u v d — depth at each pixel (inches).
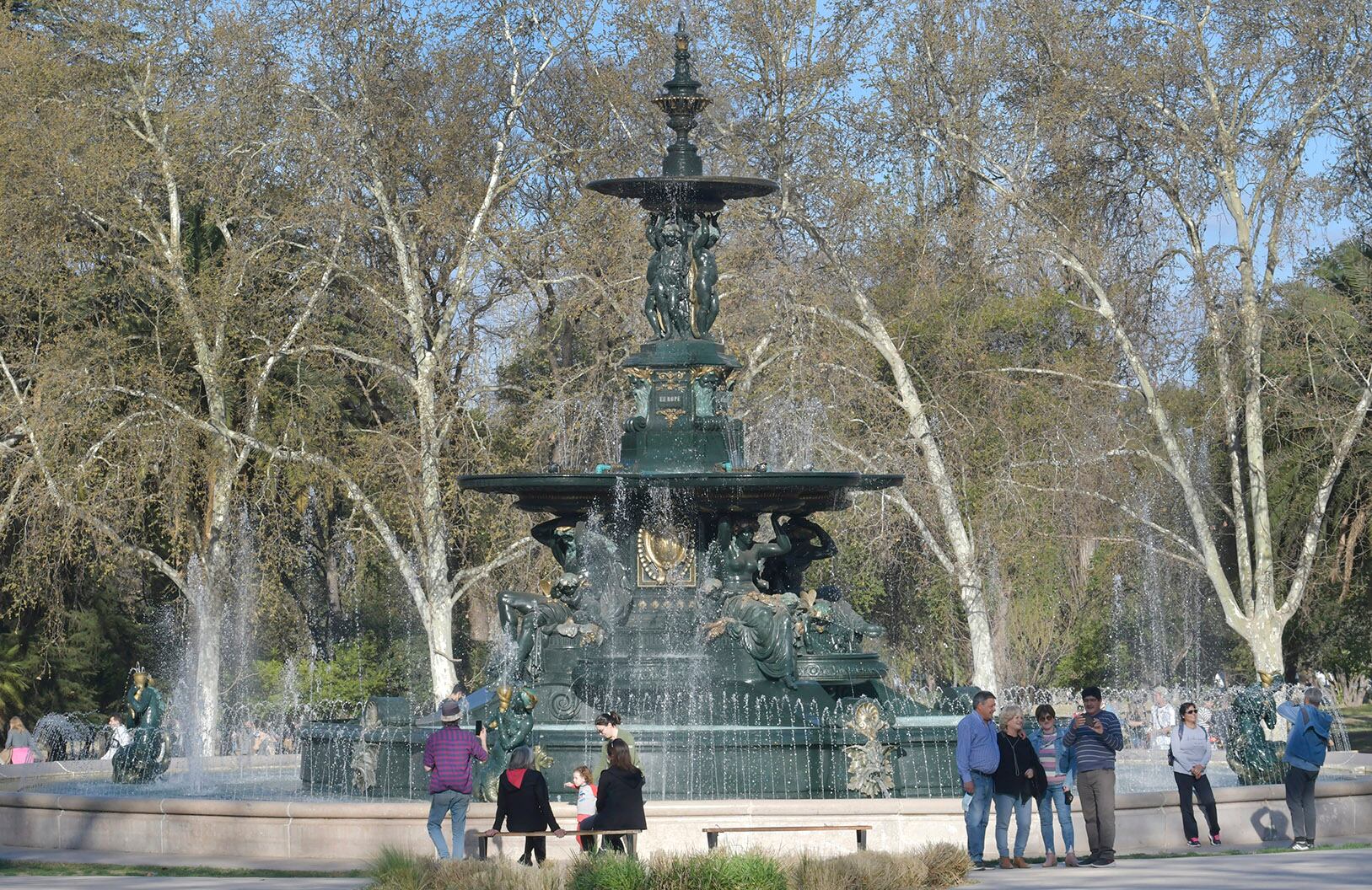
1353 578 3061.0
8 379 2746.1
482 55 2913.4
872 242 2928.2
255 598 2960.1
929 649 3208.7
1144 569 3139.8
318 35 2805.1
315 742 1555.1
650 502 1478.8
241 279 2780.5
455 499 2800.2
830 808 1183.6
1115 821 1219.9
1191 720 1253.7
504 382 3134.8
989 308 2854.3
